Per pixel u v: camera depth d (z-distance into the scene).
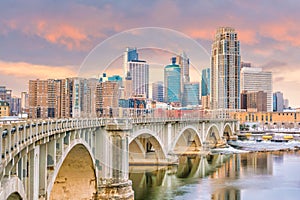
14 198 25.89
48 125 32.88
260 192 67.94
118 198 54.41
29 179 29.19
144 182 74.69
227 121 191.00
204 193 66.38
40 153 33.38
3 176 22.25
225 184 74.50
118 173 55.72
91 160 50.19
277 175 85.50
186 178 79.75
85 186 52.06
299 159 115.56
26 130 26.83
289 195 65.75
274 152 136.75
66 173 50.97
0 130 20.28
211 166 98.88
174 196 63.53
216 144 156.12
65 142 40.38
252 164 104.06
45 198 33.41
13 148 23.23
